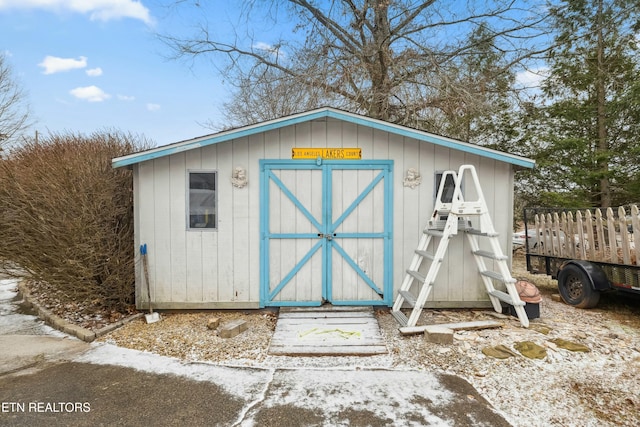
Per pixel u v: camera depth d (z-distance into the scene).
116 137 7.67
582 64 9.51
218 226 4.83
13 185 5.55
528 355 3.42
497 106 10.11
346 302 4.92
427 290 4.13
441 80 9.51
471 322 4.25
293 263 4.91
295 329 4.16
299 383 2.97
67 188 4.63
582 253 5.28
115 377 3.09
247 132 4.68
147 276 4.65
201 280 4.84
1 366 3.31
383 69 10.06
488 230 4.21
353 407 2.60
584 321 4.47
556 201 9.14
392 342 3.82
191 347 3.73
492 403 2.65
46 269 4.96
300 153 4.88
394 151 4.92
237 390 2.86
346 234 4.92
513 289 4.17
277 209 4.89
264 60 11.46
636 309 4.98
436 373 3.12
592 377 3.02
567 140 8.93
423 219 4.92
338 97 10.44
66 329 4.24
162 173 4.77
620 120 9.30
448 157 4.89
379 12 9.80
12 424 2.39
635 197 8.93
